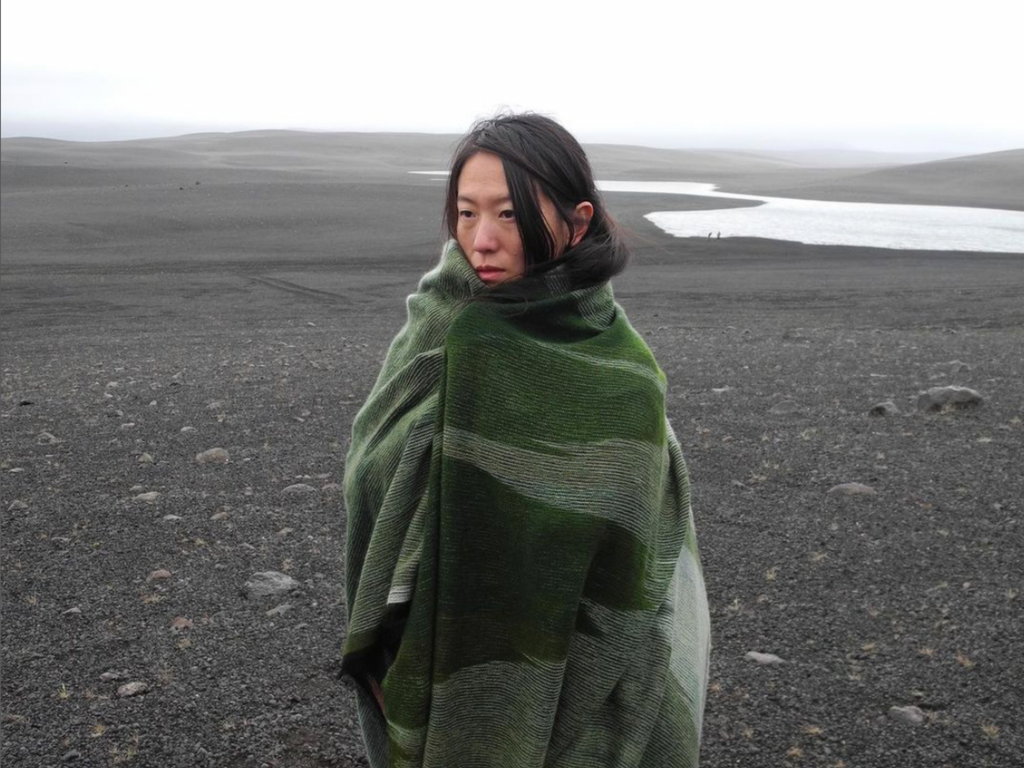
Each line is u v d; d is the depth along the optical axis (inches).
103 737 153.1
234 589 208.5
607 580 61.9
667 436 68.6
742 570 216.7
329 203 1646.2
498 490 61.3
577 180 64.6
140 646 183.0
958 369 447.5
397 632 67.4
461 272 65.2
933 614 194.2
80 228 1296.8
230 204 1600.6
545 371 61.7
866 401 377.4
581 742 64.6
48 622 193.3
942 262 1123.3
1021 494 263.3
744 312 732.0
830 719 157.8
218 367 464.8
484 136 64.7
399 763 65.6
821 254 1197.1
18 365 489.1
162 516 252.5
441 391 62.2
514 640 62.5
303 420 351.3
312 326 647.1
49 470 293.3
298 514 253.4
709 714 159.6
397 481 63.8
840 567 217.6
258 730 155.0
